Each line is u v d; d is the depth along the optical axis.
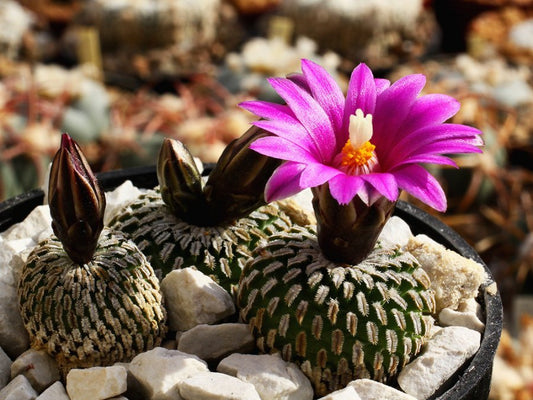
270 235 0.18
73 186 0.15
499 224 0.33
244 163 0.17
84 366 0.16
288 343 0.16
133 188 0.20
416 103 0.16
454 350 0.16
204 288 0.17
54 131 0.31
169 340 0.17
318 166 0.14
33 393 0.16
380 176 0.14
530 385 0.29
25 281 0.16
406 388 0.16
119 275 0.16
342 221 0.15
